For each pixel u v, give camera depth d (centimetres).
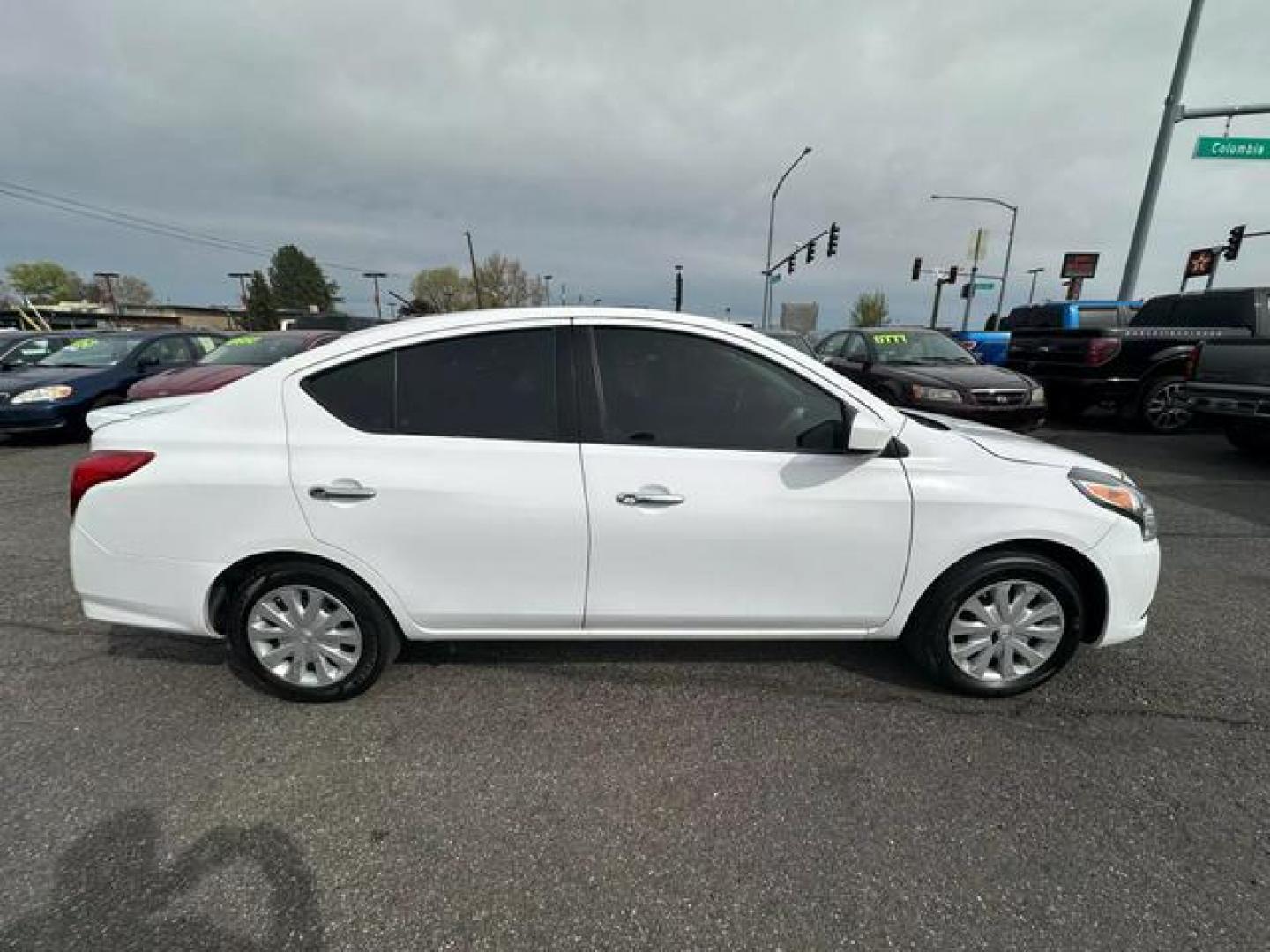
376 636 259
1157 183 1284
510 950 164
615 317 251
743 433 248
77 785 219
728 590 253
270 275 8312
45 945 163
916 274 2691
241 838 198
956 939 167
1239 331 805
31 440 861
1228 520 508
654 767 230
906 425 257
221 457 241
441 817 207
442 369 245
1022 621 263
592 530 243
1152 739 244
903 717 258
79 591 253
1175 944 165
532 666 293
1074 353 873
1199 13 1179
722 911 175
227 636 263
